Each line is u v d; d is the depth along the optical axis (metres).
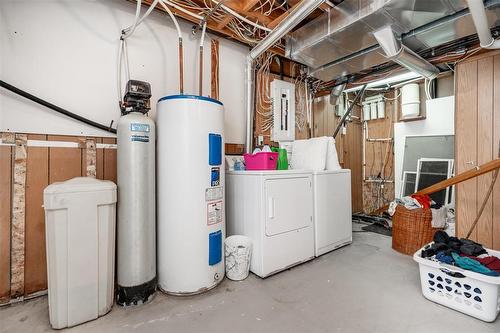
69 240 1.51
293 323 1.53
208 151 1.93
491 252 1.90
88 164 2.03
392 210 2.84
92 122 2.03
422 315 1.59
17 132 1.77
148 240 1.82
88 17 2.04
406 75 3.23
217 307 1.71
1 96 1.73
